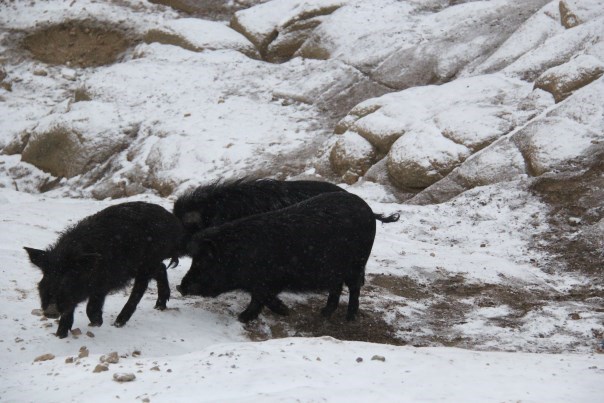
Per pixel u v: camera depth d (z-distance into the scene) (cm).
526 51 2030
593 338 980
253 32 2603
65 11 2908
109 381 650
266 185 1087
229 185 1080
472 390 630
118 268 838
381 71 2230
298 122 2136
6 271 1024
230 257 946
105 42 2853
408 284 1153
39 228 1282
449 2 2569
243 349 726
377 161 1817
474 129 1675
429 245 1357
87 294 805
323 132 2062
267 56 2581
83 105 2292
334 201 987
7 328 833
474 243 1381
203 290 964
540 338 987
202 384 634
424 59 2200
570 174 1473
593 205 1412
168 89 2339
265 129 2105
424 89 1953
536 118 1638
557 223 1402
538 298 1148
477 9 2341
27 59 2841
